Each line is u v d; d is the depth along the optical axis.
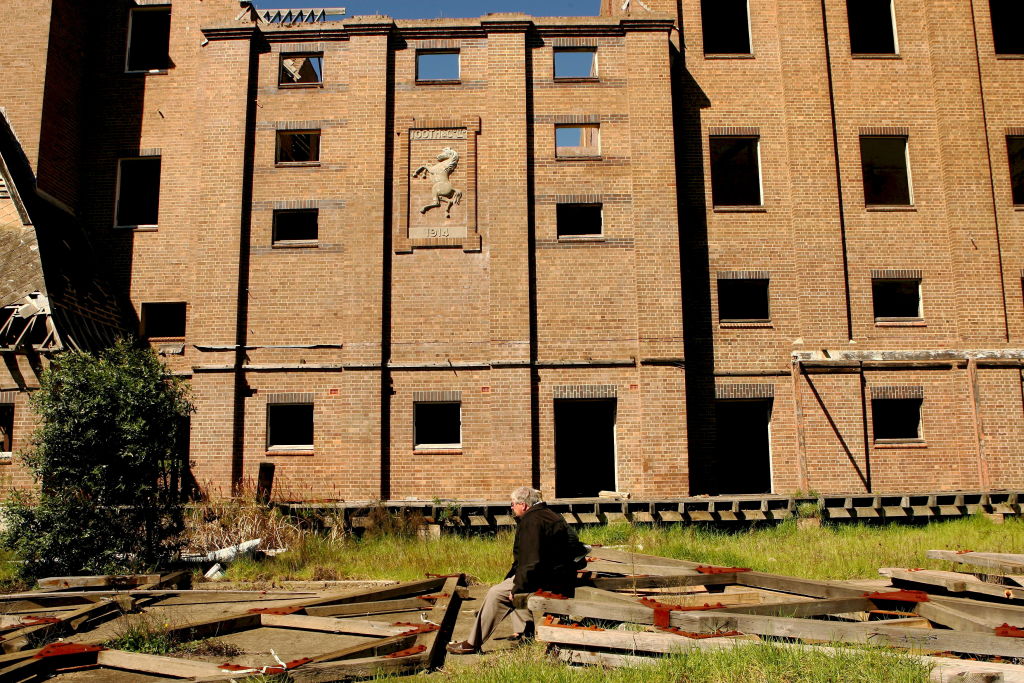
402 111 20.27
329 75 20.59
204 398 19.06
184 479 18.73
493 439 18.75
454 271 19.50
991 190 20.47
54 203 19.80
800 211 20.27
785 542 14.35
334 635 8.66
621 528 16.02
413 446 18.88
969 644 6.38
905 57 21.08
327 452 18.94
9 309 17.98
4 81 19.53
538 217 19.77
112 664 7.27
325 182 20.08
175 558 13.48
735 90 20.94
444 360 19.12
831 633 6.69
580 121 20.25
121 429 12.87
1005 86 20.98
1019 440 19.31
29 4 19.86
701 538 15.17
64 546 12.41
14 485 17.72
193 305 19.55
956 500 17.97
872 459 19.42
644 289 19.30
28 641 8.18
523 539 7.66
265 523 15.28
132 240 20.77
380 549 14.40
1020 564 9.22
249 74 20.45
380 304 19.23
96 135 21.27
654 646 6.54
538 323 19.34
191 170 21.00
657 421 18.78
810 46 20.97
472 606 9.70
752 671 5.79
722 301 20.91
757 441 20.69
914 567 11.04
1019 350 19.64
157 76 21.47
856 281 20.16
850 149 20.64
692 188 20.45
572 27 20.50
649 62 20.28
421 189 19.89
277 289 19.67
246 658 7.64
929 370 19.70
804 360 19.47
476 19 20.42
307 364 19.23
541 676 6.11
